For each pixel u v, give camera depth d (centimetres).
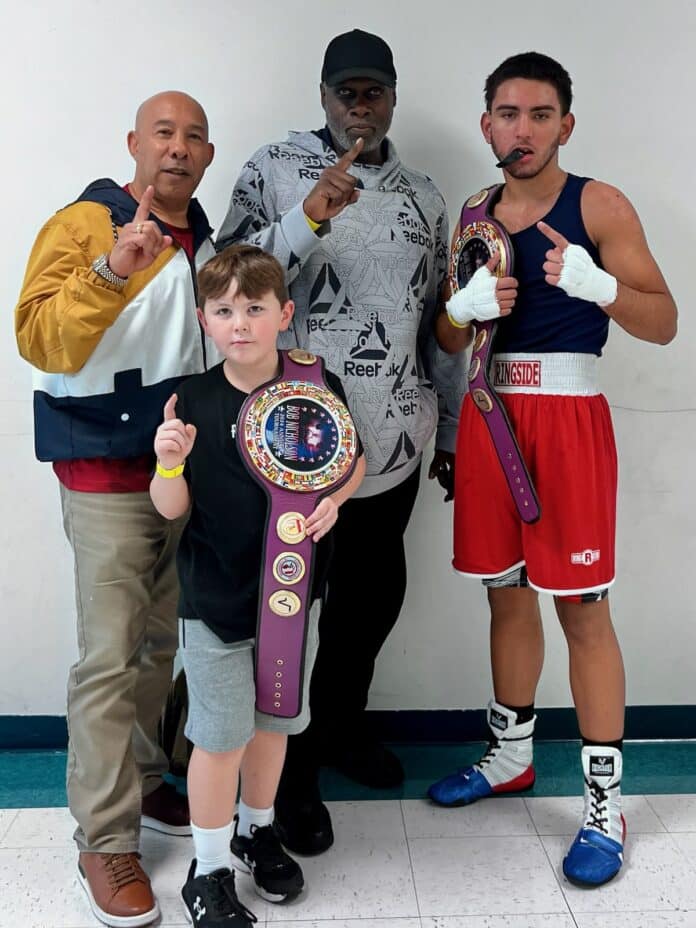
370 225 182
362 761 212
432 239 192
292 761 191
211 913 157
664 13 208
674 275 219
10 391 214
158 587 188
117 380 163
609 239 167
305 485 153
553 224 170
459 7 207
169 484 151
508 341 176
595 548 173
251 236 178
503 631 198
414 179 194
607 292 161
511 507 181
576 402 173
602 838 178
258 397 155
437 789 204
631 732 233
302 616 154
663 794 208
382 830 194
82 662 169
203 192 212
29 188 208
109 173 209
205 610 154
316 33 207
